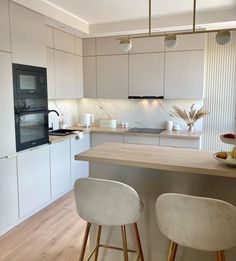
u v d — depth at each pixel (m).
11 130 2.84
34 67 3.15
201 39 3.95
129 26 4.05
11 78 2.80
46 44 3.70
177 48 4.07
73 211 3.44
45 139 3.43
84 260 2.41
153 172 2.06
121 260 2.27
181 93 4.15
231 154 1.81
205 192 1.94
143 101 4.71
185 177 1.98
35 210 3.36
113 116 4.93
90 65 4.65
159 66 4.22
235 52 4.12
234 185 1.87
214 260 1.96
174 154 2.10
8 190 2.85
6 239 2.77
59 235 2.85
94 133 4.51
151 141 4.13
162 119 4.64
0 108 2.68
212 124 4.41
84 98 4.89
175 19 3.77
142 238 2.16
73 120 5.03
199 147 3.89
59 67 4.03
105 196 1.70
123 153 2.13
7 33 2.73
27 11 3.00
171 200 1.49
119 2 3.26
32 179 3.21
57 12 3.48
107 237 2.27
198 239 1.47
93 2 3.27
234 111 4.27
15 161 2.92
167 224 1.56
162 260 2.13
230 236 1.42
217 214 1.39
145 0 3.19
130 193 1.66
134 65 4.36
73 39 4.36
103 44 4.51
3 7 2.66
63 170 3.87
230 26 3.76
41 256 2.50
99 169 2.23
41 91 3.30
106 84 4.59
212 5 3.34
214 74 4.27
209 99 4.37
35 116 3.21
